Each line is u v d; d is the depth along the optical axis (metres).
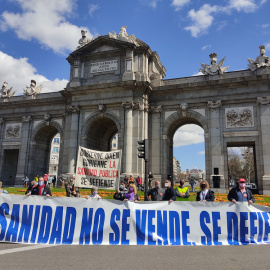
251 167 76.38
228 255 9.20
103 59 38.22
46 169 46.28
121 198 14.55
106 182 17.27
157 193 13.49
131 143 34.25
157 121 36.31
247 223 10.44
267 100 32.16
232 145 36.16
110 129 44.06
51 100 42.12
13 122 44.91
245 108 33.28
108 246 10.40
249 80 32.75
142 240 10.37
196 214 10.55
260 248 10.16
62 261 8.38
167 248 10.14
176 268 7.80
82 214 10.76
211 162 33.03
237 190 11.25
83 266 7.90
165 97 36.53
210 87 34.62
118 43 36.94
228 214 10.52
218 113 33.91
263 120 32.00
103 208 10.77
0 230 10.72
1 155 44.25
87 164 17.62
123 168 33.75
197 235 10.37
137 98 35.34
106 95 36.34
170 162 38.50
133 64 36.53
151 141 36.06
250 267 7.93
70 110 38.06
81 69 38.84
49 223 10.75
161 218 10.57
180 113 35.75
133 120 34.97
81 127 37.19
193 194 29.02
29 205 10.97
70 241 10.49
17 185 41.56
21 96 45.31
